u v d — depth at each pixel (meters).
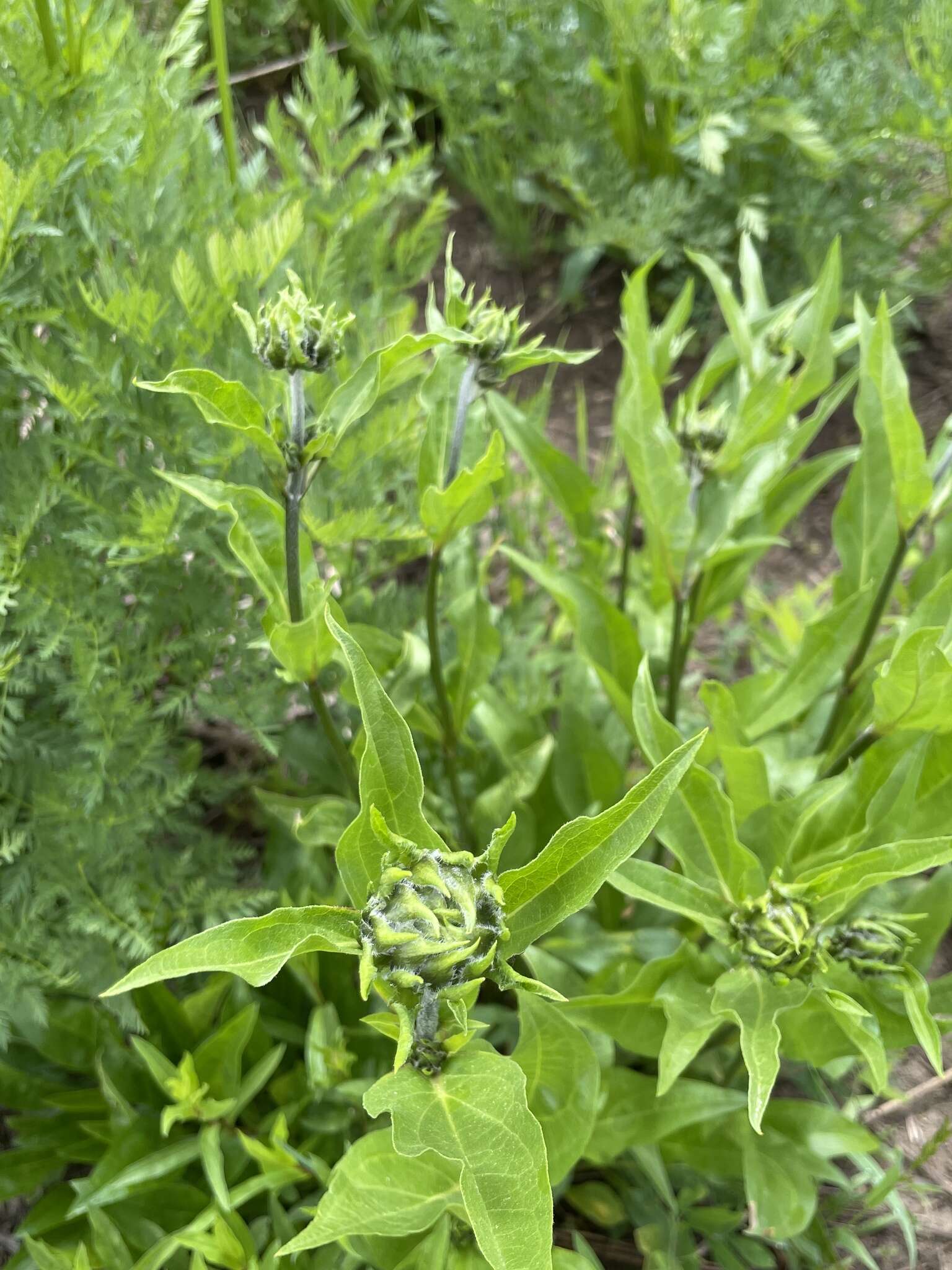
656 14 0.92
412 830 0.33
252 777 0.63
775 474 0.52
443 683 0.50
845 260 0.95
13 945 0.47
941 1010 0.43
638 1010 0.43
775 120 0.90
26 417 0.50
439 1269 0.40
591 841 0.31
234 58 1.08
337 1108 0.50
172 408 0.50
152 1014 0.51
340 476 0.55
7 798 0.50
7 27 0.45
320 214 0.61
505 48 1.00
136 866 0.51
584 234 1.00
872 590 0.51
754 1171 0.47
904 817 0.42
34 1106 0.52
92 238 0.49
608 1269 0.52
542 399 0.73
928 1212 0.55
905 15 0.91
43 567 0.47
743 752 0.44
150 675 0.51
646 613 0.62
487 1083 0.30
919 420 0.98
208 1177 0.49
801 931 0.38
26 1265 0.49
